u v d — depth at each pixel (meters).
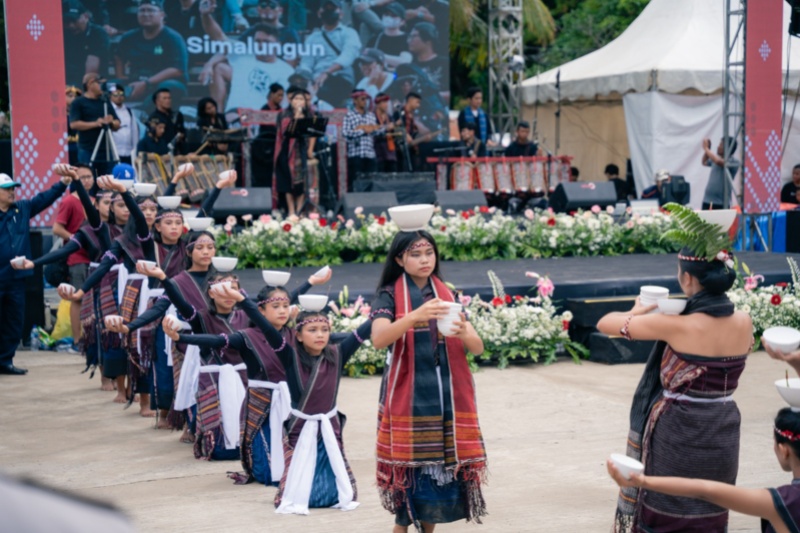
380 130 16.89
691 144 18.34
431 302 4.15
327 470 5.49
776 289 10.84
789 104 18.42
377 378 9.30
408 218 4.45
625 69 18.91
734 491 3.04
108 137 13.94
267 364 5.92
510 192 17.88
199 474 6.29
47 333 11.73
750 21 14.75
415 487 4.32
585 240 13.51
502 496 5.71
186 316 6.45
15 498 0.68
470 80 31.55
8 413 8.18
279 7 18.83
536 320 9.87
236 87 18.66
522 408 8.02
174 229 7.69
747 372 9.41
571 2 32.44
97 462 6.59
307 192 15.03
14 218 9.73
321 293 9.81
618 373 9.48
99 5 17.67
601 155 21.22
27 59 11.45
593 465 6.37
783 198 18.00
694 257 3.93
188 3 18.20
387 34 19.69
